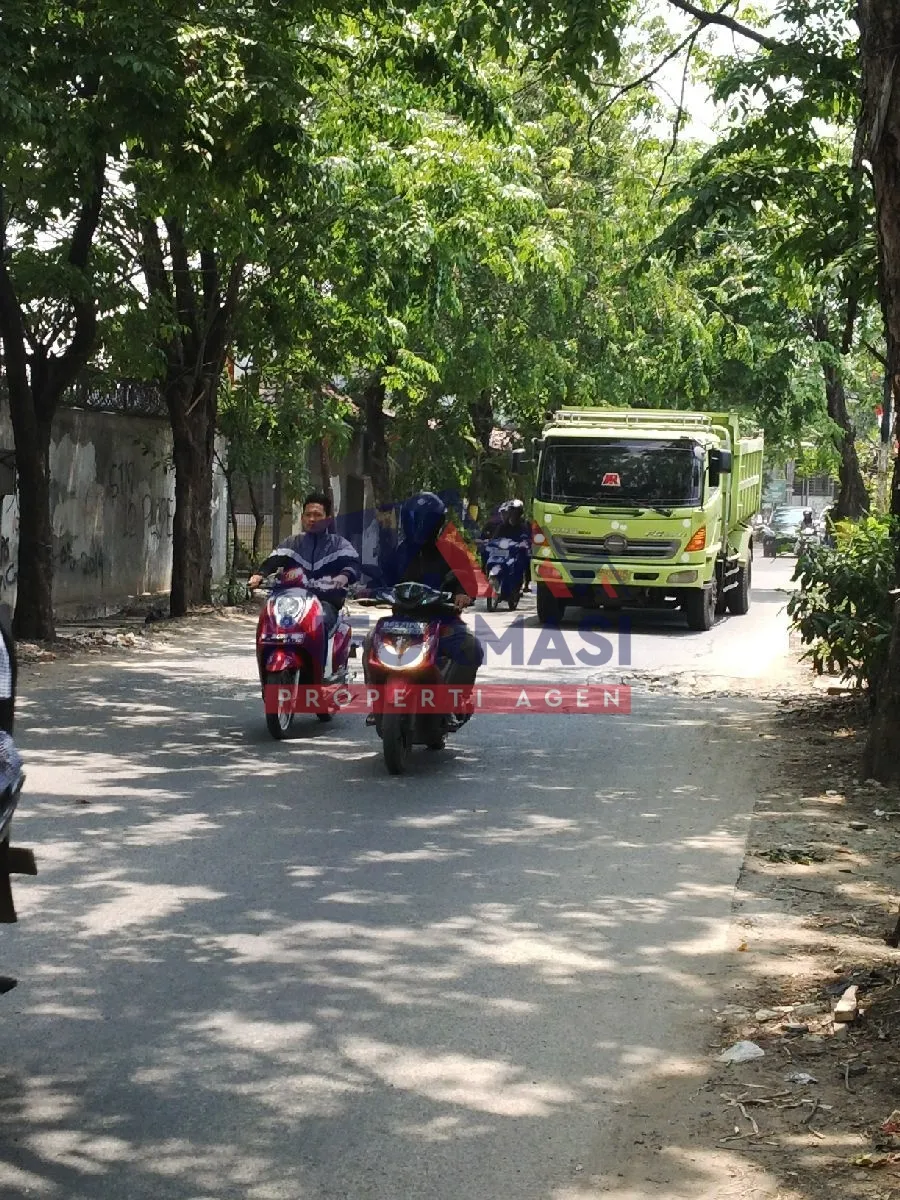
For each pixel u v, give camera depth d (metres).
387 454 35.44
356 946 6.70
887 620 12.68
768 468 43.12
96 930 6.87
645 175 30.47
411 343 31.44
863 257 14.27
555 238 25.75
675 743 12.45
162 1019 5.73
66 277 17.44
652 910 7.39
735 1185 4.43
